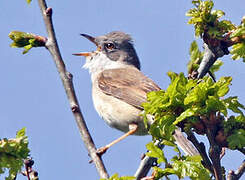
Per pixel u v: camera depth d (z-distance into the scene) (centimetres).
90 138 938
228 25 994
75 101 952
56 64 969
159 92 834
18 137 852
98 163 914
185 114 813
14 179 826
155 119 846
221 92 825
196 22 991
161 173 827
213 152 853
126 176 771
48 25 978
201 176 805
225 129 854
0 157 816
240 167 948
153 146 841
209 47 1006
